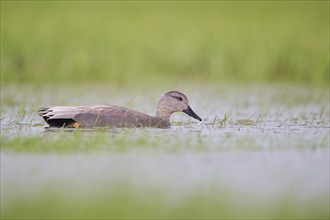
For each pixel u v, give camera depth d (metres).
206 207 11.99
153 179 13.49
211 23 35.94
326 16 38.31
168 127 18.88
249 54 30.66
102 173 13.81
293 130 18.36
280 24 35.81
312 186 13.18
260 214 11.65
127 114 18.36
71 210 11.74
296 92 26.36
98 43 31.17
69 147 15.66
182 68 30.33
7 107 22.14
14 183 13.14
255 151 15.74
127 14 38.31
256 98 24.80
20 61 29.30
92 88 27.12
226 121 19.88
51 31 32.62
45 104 22.77
